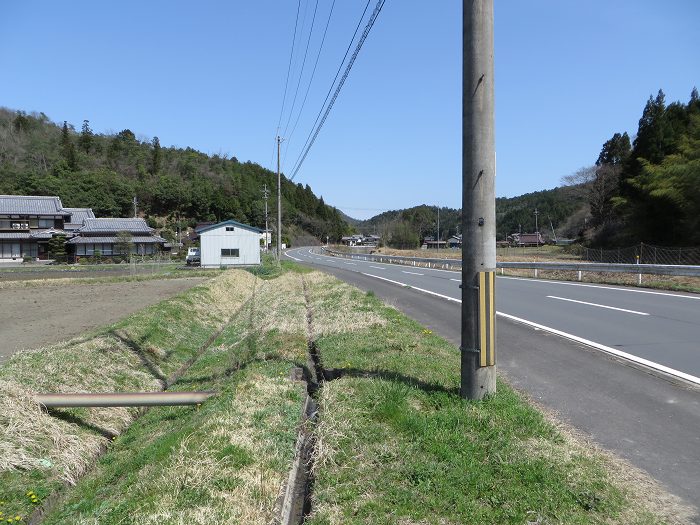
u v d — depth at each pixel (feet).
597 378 19.11
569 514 9.80
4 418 17.01
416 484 11.07
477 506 10.16
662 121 128.36
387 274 84.23
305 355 24.44
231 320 48.55
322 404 15.89
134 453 17.54
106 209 261.65
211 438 13.94
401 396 15.28
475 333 14.96
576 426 14.56
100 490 14.90
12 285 78.79
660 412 15.46
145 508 11.10
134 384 25.68
